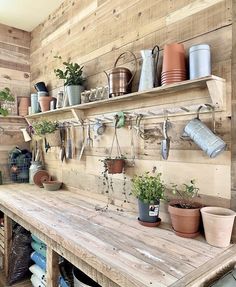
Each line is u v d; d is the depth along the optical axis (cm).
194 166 132
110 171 163
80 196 208
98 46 197
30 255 201
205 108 125
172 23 144
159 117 149
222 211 116
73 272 144
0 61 278
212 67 124
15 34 289
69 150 223
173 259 100
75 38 223
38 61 283
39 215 156
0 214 240
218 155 120
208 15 127
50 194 216
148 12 158
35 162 269
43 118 266
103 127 189
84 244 113
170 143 143
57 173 248
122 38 176
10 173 279
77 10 221
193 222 119
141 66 158
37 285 180
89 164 205
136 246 111
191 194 131
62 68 240
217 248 109
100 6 196
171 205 128
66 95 207
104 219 149
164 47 133
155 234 125
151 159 154
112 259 100
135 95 149
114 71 159
